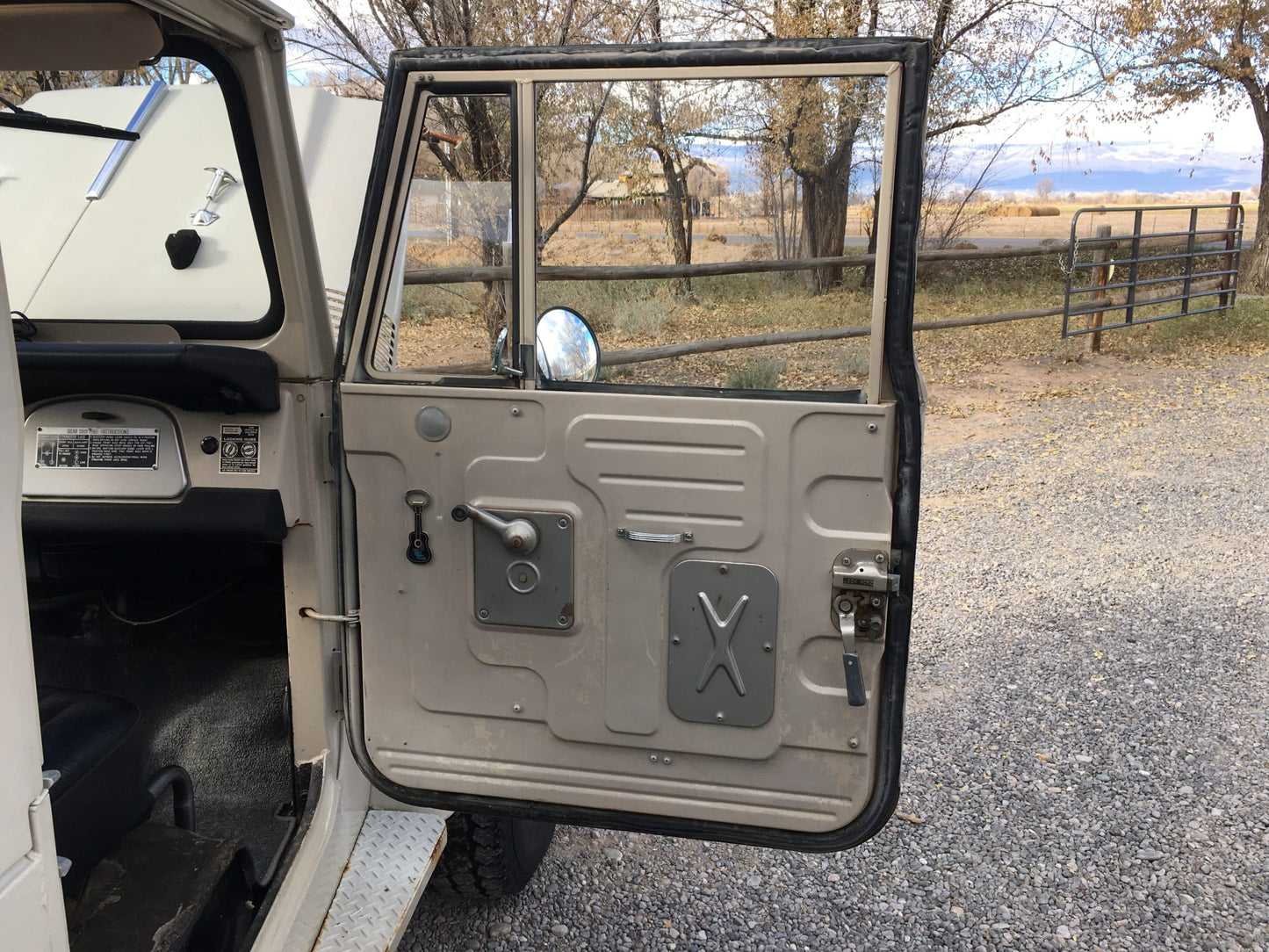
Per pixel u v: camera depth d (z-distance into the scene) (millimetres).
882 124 1884
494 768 2270
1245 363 11219
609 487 2059
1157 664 4543
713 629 2074
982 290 12117
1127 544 6035
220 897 2064
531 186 2035
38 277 2566
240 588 2877
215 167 2686
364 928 2092
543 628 2154
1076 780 3674
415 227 2109
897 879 3168
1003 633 4906
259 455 2148
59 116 2922
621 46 1953
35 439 2166
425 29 8516
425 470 2135
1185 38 14398
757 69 1903
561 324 2074
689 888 3137
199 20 1732
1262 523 6281
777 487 1987
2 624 1149
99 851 1918
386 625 2242
